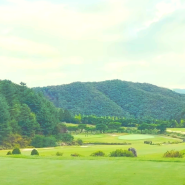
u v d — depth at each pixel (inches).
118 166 812.6
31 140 3700.8
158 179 642.2
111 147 2485.2
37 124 4062.5
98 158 1017.5
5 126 3540.8
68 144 3624.5
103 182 627.8
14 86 4943.4
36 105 4441.4
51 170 771.4
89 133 5201.8
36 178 677.3
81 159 991.0
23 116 3946.9
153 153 1594.5
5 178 679.7
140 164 843.4
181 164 837.8
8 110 3954.2
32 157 1061.8
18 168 807.1
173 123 5974.4
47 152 1845.5
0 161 939.3
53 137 3782.0
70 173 726.5
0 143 3383.4
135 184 604.4
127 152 1236.5
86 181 639.8
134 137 4345.5
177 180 630.5
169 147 2242.9
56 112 4985.2
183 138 4146.2
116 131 5378.9
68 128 5403.5
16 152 1658.5
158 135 4751.5
